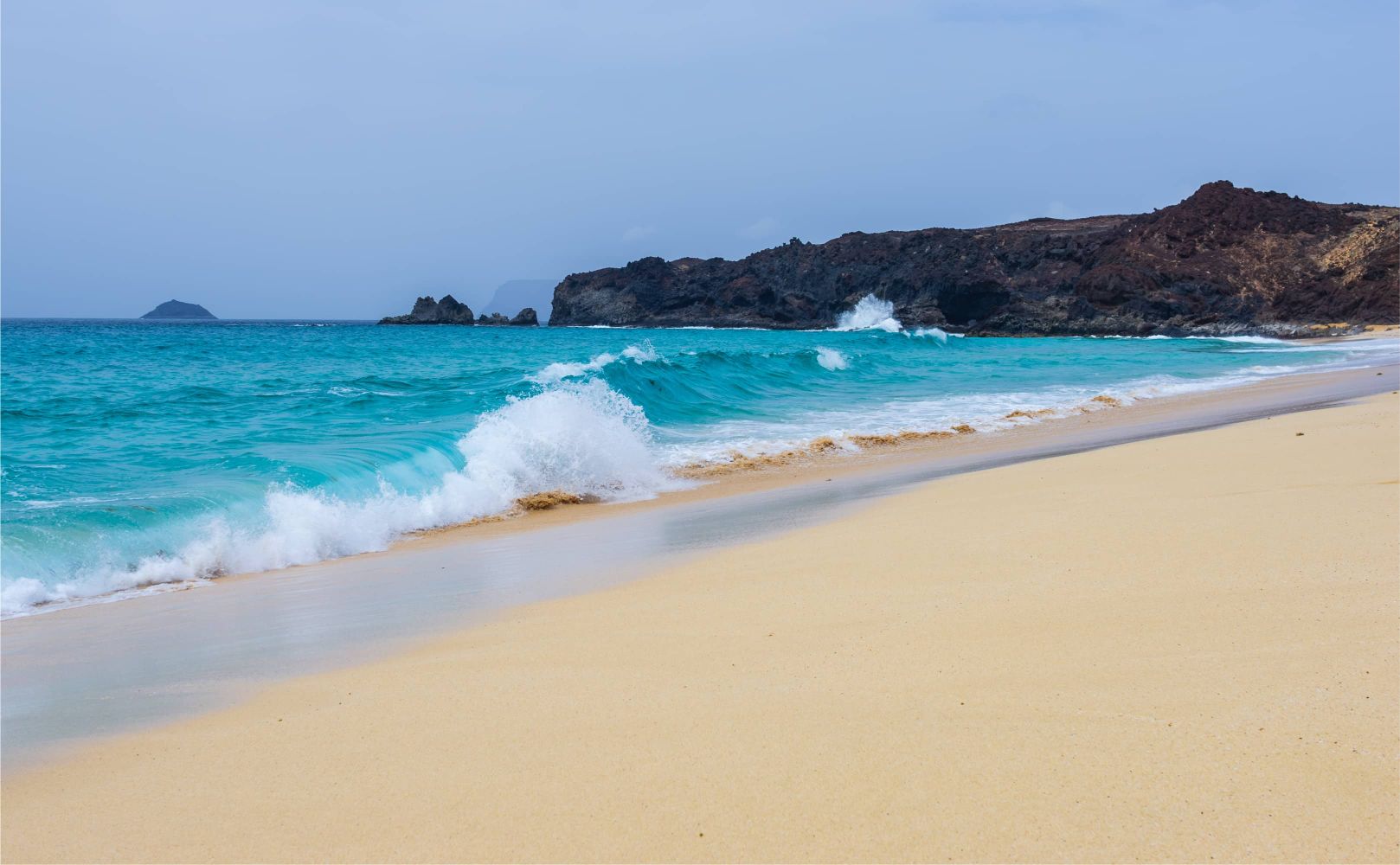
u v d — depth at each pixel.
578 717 3.47
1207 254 68.19
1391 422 10.06
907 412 16.30
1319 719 3.01
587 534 7.73
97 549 6.87
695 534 7.29
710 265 102.75
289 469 9.02
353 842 2.69
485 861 2.54
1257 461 8.17
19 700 4.18
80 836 2.84
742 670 3.86
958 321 76.25
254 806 2.96
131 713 3.95
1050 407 16.70
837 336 67.00
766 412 16.33
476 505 9.05
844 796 2.74
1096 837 2.45
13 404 16.33
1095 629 4.01
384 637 4.88
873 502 8.09
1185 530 5.60
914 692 3.47
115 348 41.09
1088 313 66.94
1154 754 2.85
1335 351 36.25
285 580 6.62
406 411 14.85
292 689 4.10
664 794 2.83
